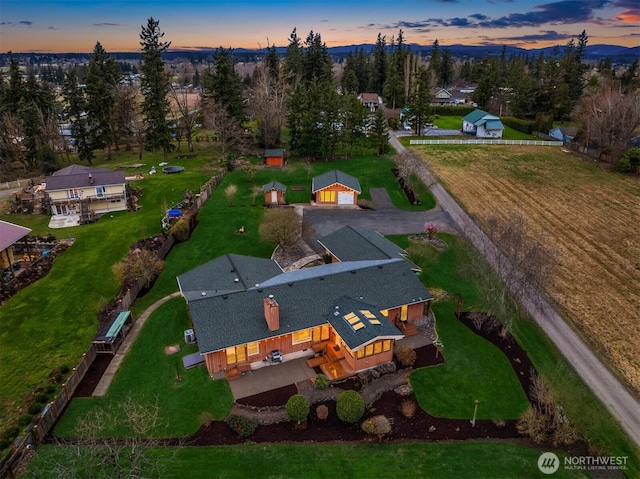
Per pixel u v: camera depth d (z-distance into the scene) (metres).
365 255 38.41
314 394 26.67
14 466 21.59
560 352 30.89
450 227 51.25
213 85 79.81
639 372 29.05
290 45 121.81
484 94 121.62
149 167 74.62
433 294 37.19
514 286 33.38
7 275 40.12
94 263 42.66
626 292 38.31
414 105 93.44
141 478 18.59
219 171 70.44
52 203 55.03
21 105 76.06
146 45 73.94
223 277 33.34
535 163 75.81
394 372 28.70
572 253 45.25
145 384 27.48
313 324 29.56
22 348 30.86
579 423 25.12
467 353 30.62
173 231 46.50
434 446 23.53
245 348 28.58
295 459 22.45
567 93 108.75
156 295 37.22
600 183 65.56
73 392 26.78
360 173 70.06
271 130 83.06
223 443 23.45
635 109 73.56
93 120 80.06
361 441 23.77
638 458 23.02
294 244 45.25
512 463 22.45
